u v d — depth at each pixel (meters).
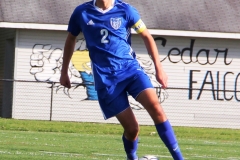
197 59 83.31
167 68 82.94
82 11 21.03
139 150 37.88
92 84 73.94
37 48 80.94
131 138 21.44
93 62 20.98
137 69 20.75
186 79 83.19
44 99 80.75
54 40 81.25
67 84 22.81
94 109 81.38
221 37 81.75
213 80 83.69
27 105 80.19
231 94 83.69
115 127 65.81
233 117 83.50
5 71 86.12
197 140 54.16
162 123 20.20
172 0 86.00
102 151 36.00
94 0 21.11
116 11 20.77
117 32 20.70
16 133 51.16
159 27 80.69
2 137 44.72
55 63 81.25
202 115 83.06
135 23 20.83
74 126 64.69
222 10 85.31
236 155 38.09
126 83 20.61
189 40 83.12
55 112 80.56
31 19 78.75
